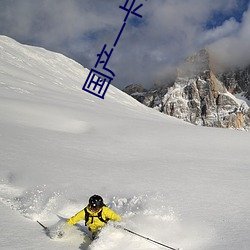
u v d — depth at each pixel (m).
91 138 20.19
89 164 12.77
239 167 13.71
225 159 16.05
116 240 5.50
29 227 6.14
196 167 13.23
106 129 25.56
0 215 6.55
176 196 8.67
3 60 77.12
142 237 5.53
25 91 44.38
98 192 8.93
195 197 8.62
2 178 9.85
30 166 11.52
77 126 26.34
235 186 10.05
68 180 10.07
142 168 12.68
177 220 6.64
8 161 11.92
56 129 23.95
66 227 5.89
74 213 7.26
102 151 16.50
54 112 29.94
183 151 18.17
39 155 13.57
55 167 11.71
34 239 5.57
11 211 6.94
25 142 16.14
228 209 7.59
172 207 7.59
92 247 5.31
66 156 14.12
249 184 10.38
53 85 71.19
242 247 5.32
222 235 5.93
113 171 11.77
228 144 21.31
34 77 69.75
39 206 7.51
